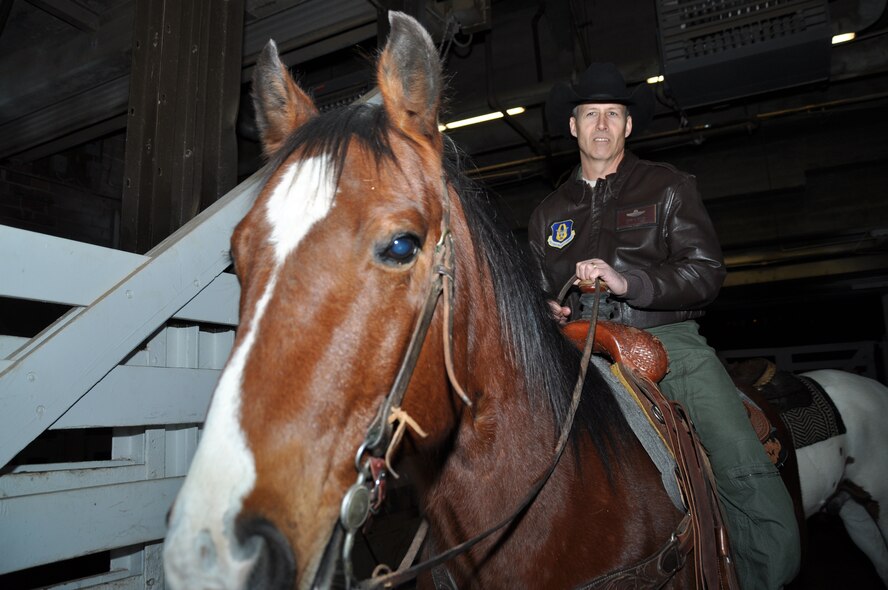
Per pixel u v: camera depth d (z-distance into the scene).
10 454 1.29
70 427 1.44
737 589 1.40
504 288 1.29
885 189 7.11
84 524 1.44
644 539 1.29
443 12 3.60
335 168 0.96
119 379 1.55
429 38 1.10
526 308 1.31
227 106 2.62
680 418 1.51
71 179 5.52
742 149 7.18
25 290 1.37
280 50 4.02
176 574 0.73
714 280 1.69
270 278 0.90
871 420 2.71
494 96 5.97
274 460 0.81
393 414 0.93
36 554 1.34
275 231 0.93
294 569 0.79
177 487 1.68
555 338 1.38
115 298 1.52
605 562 1.24
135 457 1.70
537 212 2.12
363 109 1.10
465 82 6.48
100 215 5.75
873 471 2.67
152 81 2.52
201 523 0.75
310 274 0.89
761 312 9.81
